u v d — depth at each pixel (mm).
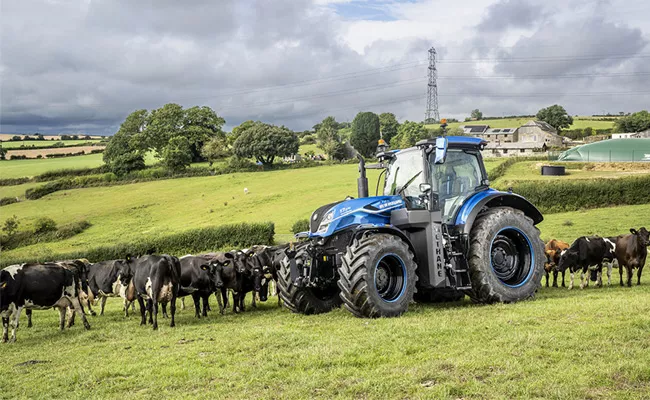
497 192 12484
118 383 7492
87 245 53438
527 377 6441
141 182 88438
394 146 113625
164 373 7711
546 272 15406
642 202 36000
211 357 8492
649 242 13789
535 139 116312
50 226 60938
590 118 182000
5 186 96938
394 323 9727
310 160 98562
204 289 14195
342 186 64312
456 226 11719
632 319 8703
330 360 7605
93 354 9664
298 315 12125
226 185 77938
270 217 53188
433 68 122875
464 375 6691
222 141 109688
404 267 10906
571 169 52656
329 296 12555
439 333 8711
